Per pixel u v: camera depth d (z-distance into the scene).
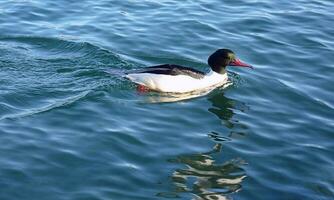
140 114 15.41
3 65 17.44
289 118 15.68
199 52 19.16
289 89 17.17
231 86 17.28
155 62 18.41
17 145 13.68
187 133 14.72
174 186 12.64
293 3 23.09
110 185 12.53
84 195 12.16
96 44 19.00
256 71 18.19
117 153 13.66
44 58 18.05
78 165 13.13
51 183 12.49
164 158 13.60
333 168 13.59
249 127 15.16
